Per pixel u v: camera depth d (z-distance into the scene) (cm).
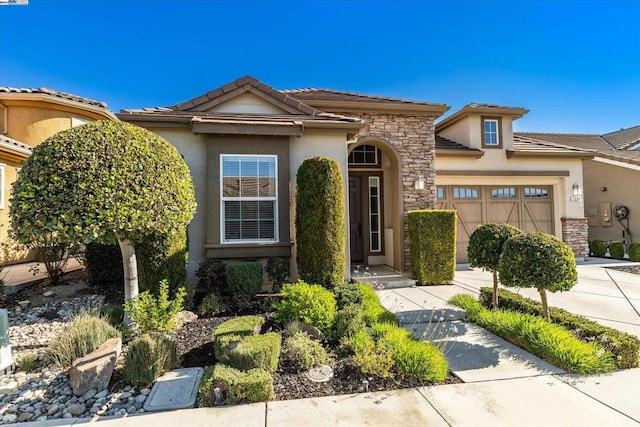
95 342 425
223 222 754
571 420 305
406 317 605
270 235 775
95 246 732
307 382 378
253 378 352
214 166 749
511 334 489
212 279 686
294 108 855
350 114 988
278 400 345
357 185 1130
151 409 330
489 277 980
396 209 1021
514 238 503
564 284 457
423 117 1027
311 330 485
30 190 397
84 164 406
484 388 364
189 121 745
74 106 1234
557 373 398
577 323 485
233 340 415
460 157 1225
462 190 1238
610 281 905
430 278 876
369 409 327
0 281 664
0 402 346
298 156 807
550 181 1300
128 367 373
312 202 699
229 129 738
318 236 692
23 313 603
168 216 458
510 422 303
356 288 629
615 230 1485
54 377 389
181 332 517
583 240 1297
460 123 1312
